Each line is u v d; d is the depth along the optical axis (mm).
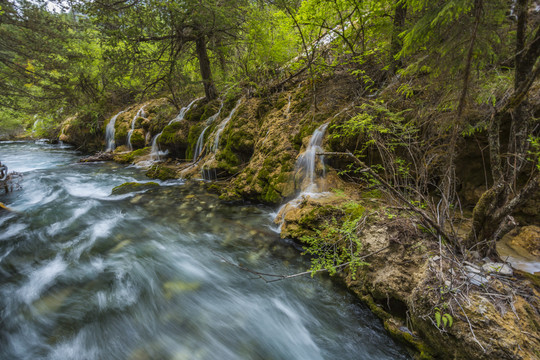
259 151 6371
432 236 2734
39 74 10039
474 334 1881
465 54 1959
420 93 3572
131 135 11992
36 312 3078
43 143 17500
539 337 1823
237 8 8289
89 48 13461
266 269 3721
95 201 6523
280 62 8797
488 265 2316
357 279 3041
